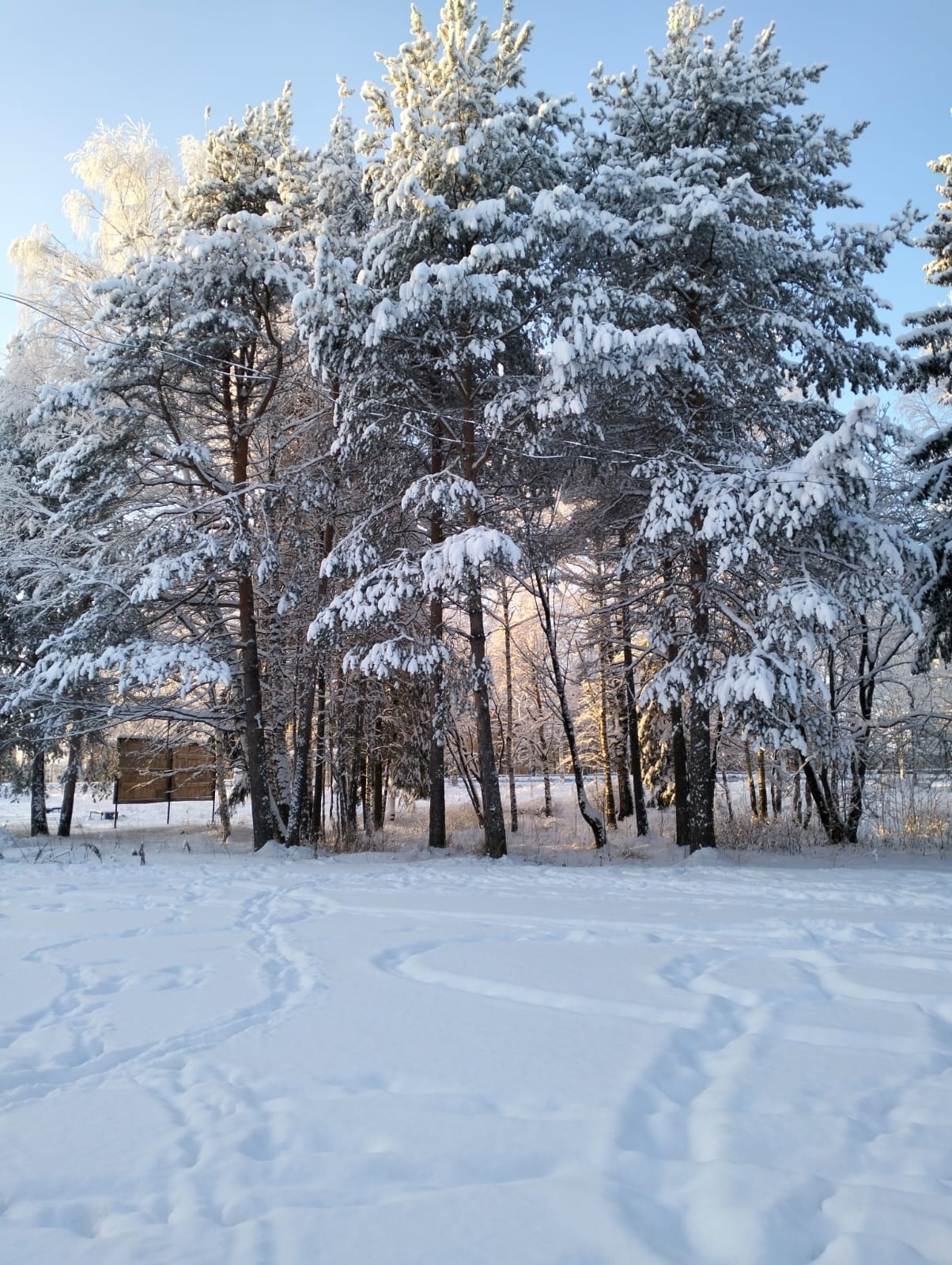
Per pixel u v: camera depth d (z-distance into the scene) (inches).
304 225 650.8
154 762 1109.7
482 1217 108.0
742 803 1216.8
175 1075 161.2
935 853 633.6
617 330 463.2
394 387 568.4
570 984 215.0
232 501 612.1
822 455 460.4
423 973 232.7
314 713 782.5
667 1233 105.0
